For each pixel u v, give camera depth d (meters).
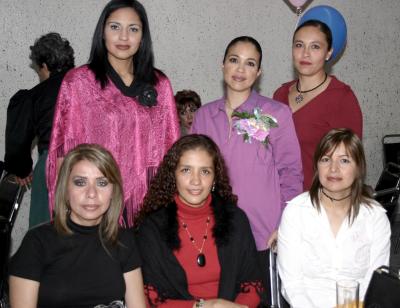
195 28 4.29
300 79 2.84
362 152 2.10
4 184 2.96
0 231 2.10
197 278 2.07
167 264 2.05
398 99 5.14
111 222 1.91
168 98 2.49
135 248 1.97
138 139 2.37
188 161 2.09
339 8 4.71
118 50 2.29
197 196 2.08
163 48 4.23
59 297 1.84
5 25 3.83
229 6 4.36
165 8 4.18
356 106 2.75
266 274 2.49
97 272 1.88
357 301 1.64
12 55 3.88
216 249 2.10
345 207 2.16
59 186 1.87
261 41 4.49
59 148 2.31
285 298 2.19
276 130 2.47
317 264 2.16
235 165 2.46
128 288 1.96
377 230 2.17
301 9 4.38
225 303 1.96
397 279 1.56
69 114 2.29
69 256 1.86
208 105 2.59
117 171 1.90
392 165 3.49
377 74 5.00
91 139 2.30
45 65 3.08
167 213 2.11
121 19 2.28
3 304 2.08
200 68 4.36
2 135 3.94
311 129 2.74
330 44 2.76
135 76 2.42
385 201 3.30
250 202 2.45
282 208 2.54
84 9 3.98
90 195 1.84
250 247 2.14
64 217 1.87
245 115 2.46
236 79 2.46
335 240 2.15
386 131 5.14
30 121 2.98
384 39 4.95
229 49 2.47
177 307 1.98
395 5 4.94
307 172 2.75
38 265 1.83
